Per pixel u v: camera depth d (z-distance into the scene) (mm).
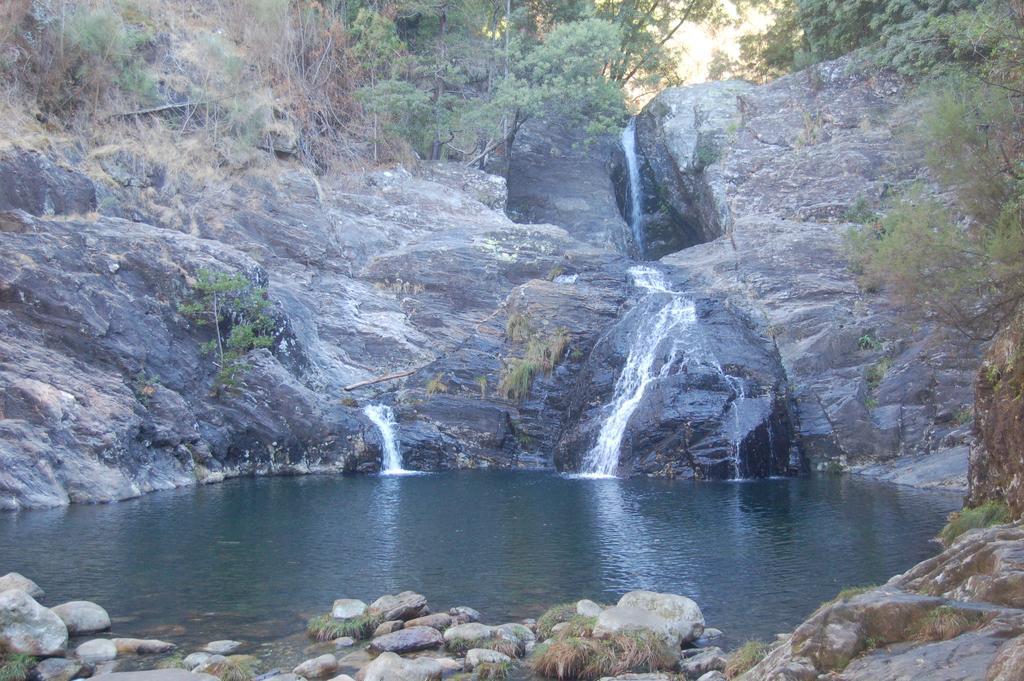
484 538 13117
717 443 20484
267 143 28859
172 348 20281
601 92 35406
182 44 29031
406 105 32781
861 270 25062
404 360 25156
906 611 5574
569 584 10477
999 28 13578
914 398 21812
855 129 31812
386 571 11070
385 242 28641
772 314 25750
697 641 8398
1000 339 11789
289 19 31641
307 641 8477
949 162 13914
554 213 37031
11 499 14945
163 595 9906
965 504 12453
